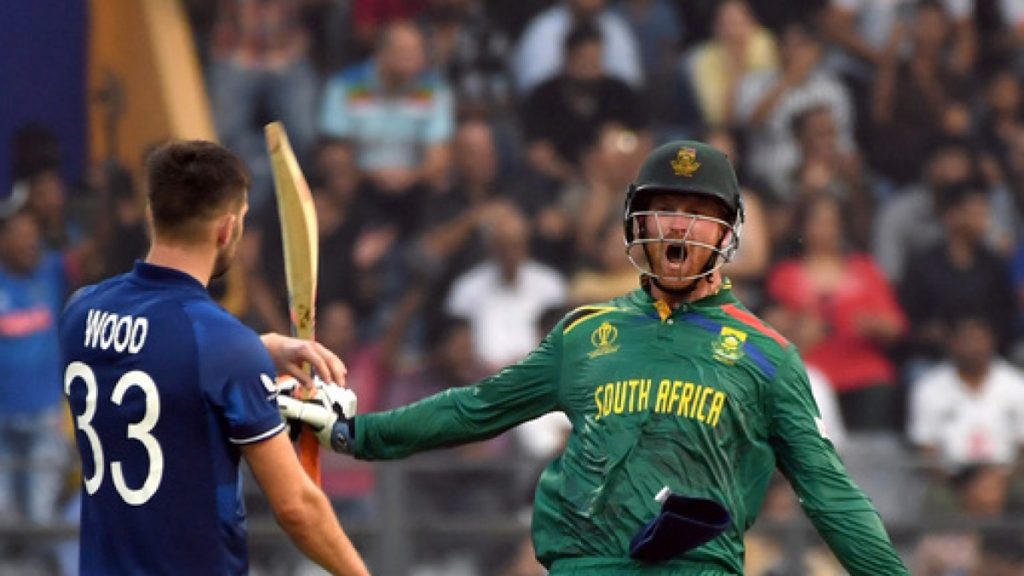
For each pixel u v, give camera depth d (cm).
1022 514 3369
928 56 4331
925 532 3362
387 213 4022
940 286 4025
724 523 1633
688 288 1750
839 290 3934
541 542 1755
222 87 4097
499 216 3947
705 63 4231
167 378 1653
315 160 4066
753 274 3972
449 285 3925
